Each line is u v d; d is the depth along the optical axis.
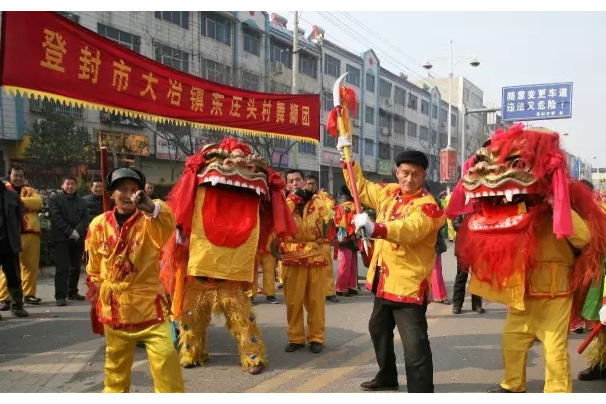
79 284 8.78
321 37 30.44
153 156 20.95
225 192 4.51
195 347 4.62
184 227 4.38
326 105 31.31
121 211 3.19
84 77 4.64
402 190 3.69
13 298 6.47
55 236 7.19
